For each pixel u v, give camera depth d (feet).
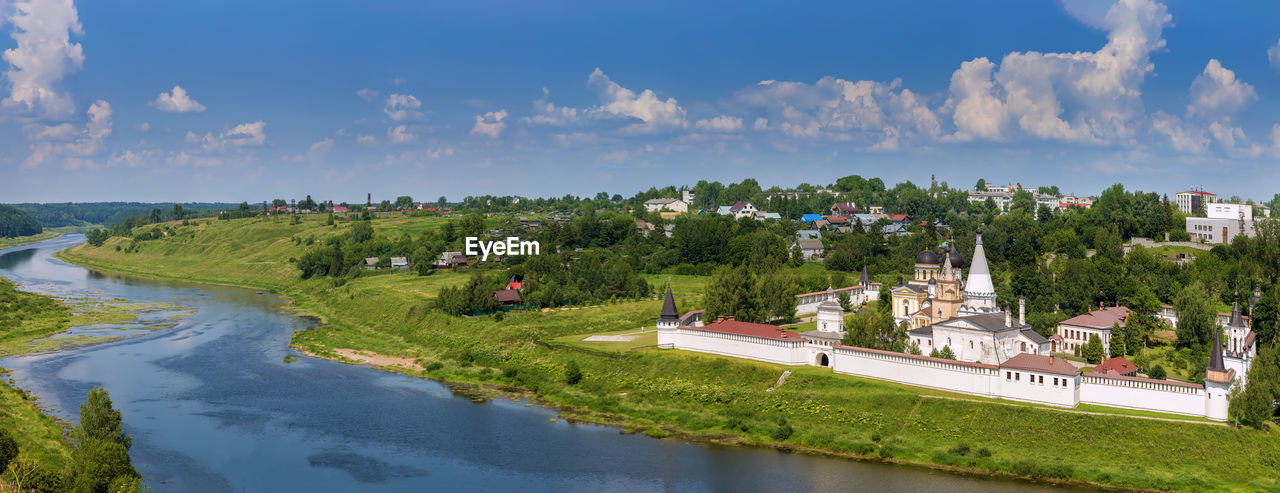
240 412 531.09
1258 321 586.86
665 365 594.65
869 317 578.66
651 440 482.28
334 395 574.56
